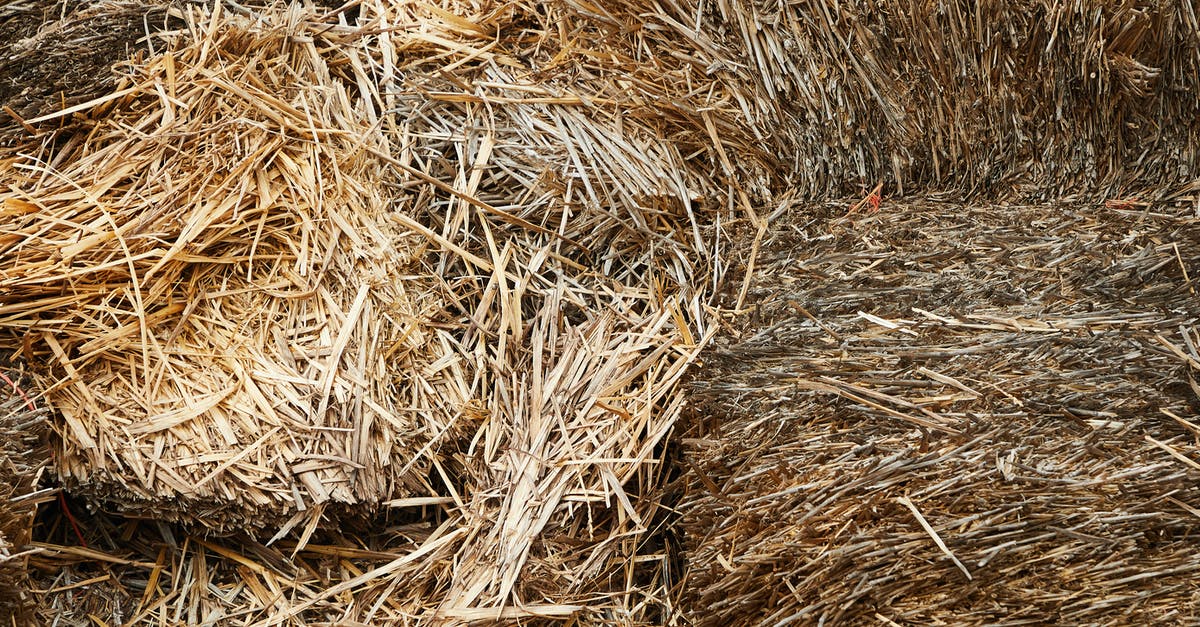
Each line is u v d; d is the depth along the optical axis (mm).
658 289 2021
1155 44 2010
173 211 1878
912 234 1979
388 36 2102
